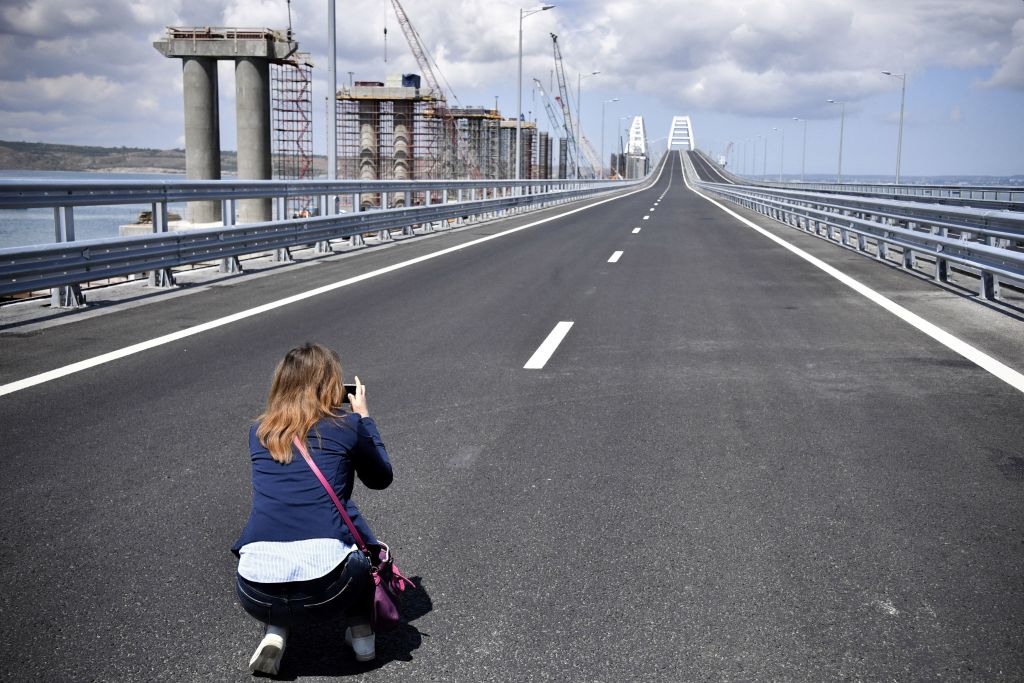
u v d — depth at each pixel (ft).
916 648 11.03
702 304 38.83
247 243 48.32
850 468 17.63
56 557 13.64
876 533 14.52
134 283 43.47
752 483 16.81
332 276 47.42
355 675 10.52
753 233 83.41
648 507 15.65
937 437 19.63
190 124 175.52
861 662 10.71
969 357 27.78
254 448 10.93
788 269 52.08
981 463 17.93
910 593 12.48
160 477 17.12
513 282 45.65
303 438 10.66
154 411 21.59
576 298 40.37
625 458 18.29
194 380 24.63
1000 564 13.39
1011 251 34.83
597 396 23.22
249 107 175.52
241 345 29.35
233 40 173.06
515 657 10.88
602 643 11.18
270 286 43.39
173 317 34.50
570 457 18.35
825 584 12.75
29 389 23.58
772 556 13.67
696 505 15.74
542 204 139.54
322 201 58.65
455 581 12.87
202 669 10.62
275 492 10.43
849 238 71.00
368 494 16.26
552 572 13.15
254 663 10.11
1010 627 11.54
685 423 20.79
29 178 32.14
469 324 33.58
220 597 12.43
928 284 45.32
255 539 10.28
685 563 13.44
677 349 29.22
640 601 12.26
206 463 17.94
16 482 16.80
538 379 25.02
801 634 11.37
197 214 151.23
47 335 30.89
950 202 117.39
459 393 23.44
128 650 11.04
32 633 11.43
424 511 15.47
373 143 394.11
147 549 13.96
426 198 80.38
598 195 231.91
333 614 10.24
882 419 21.06
